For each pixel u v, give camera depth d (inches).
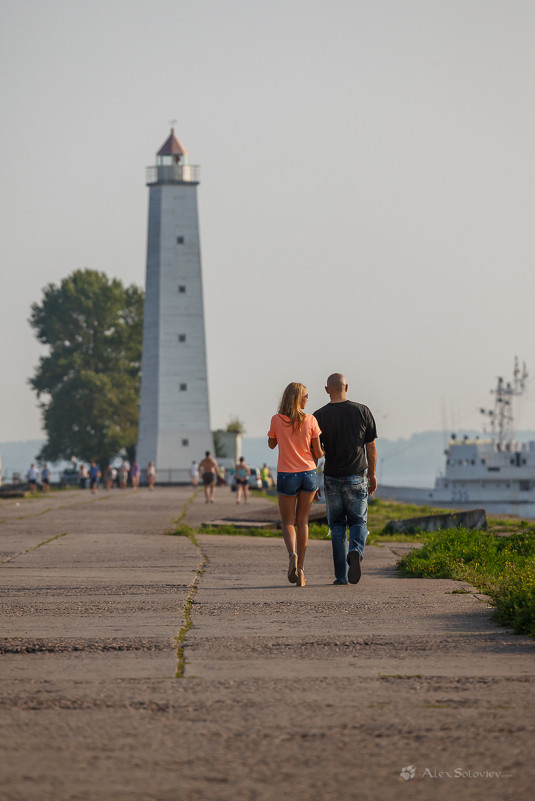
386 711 644.7
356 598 1198.3
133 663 807.1
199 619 1040.2
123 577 1461.6
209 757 550.3
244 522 2741.1
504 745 568.1
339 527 1368.1
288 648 867.4
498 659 813.2
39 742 579.5
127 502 5032.0
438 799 486.3
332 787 502.0
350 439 1350.9
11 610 1112.8
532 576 1126.4
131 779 514.3
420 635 928.3
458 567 1469.0
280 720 624.4
